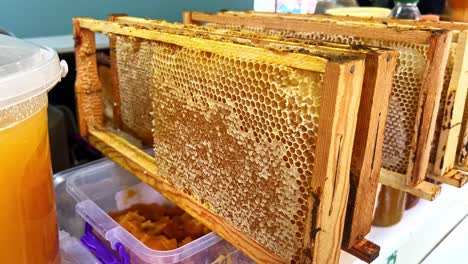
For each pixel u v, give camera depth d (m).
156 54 0.50
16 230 0.41
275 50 0.36
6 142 0.38
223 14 0.68
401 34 0.48
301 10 1.16
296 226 0.40
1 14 0.97
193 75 0.45
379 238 0.60
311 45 0.38
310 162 0.37
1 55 0.42
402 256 0.65
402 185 0.53
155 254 0.50
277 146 0.39
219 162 0.46
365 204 0.40
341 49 0.36
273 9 1.26
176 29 0.50
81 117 0.70
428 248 0.72
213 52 0.41
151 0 1.19
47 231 0.46
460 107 0.54
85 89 0.68
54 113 0.85
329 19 0.60
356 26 0.51
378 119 0.37
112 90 0.77
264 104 0.39
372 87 0.35
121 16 0.66
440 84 0.49
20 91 0.37
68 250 0.58
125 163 0.63
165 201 0.71
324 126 0.33
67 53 0.93
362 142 0.37
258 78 0.38
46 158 0.45
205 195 0.50
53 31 1.06
